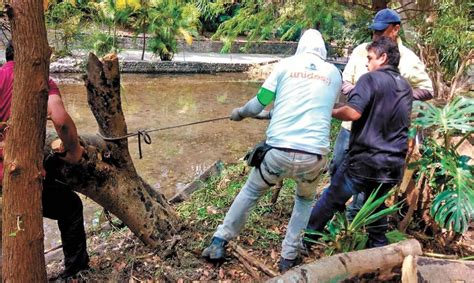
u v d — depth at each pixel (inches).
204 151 240.8
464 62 163.5
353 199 123.2
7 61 89.4
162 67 487.8
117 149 104.9
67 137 87.9
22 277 62.8
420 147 118.3
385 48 100.3
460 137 139.1
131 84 422.9
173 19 481.1
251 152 99.0
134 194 109.3
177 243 111.7
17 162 58.7
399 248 86.4
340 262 80.8
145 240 112.7
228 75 514.6
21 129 57.6
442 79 173.6
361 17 185.6
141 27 470.0
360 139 100.5
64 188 97.5
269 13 205.2
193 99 378.3
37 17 54.5
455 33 171.2
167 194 182.7
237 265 107.0
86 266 105.7
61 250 126.0
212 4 245.9
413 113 113.5
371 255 83.8
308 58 97.3
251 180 101.5
